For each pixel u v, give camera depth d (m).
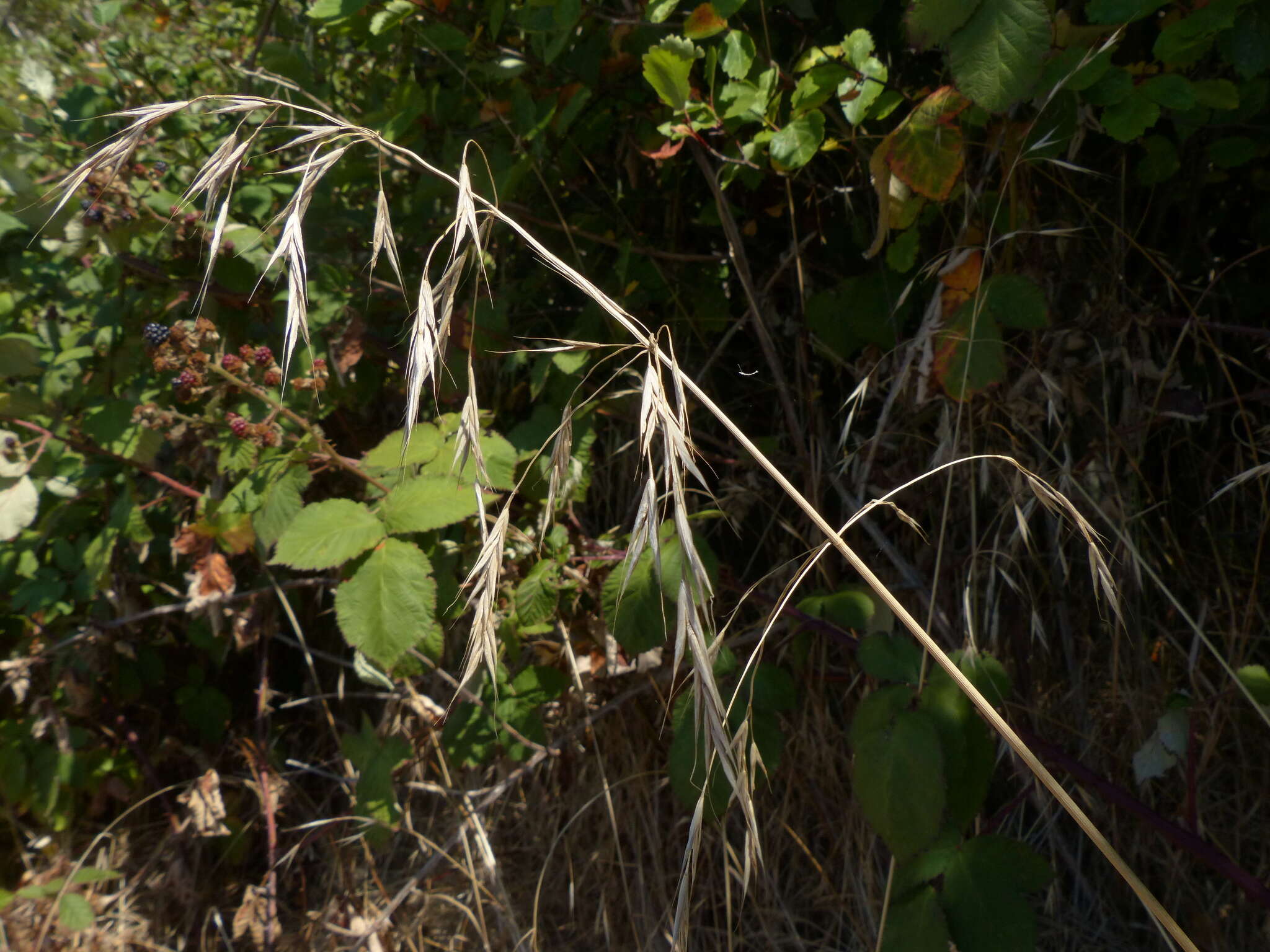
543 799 2.01
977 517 1.78
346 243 2.15
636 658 1.74
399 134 1.90
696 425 2.03
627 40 1.83
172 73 2.54
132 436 1.90
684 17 1.77
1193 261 1.85
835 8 1.82
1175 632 1.79
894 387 1.63
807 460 1.83
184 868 2.06
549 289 2.20
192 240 1.96
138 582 2.18
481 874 1.95
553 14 1.72
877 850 1.77
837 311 1.83
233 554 1.90
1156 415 1.65
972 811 1.32
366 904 1.96
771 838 1.86
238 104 1.12
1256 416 1.84
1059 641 1.81
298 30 2.51
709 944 1.84
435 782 2.10
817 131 1.53
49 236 1.96
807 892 1.85
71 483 2.03
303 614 2.30
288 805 2.21
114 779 2.15
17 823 2.12
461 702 1.78
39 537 2.11
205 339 1.72
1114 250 1.72
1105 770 1.73
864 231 1.88
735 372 2.07
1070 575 1.79
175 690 2.35
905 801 1.26
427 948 1.92
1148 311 1.68
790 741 1.88
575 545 1.83
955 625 1.74
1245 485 1.82
